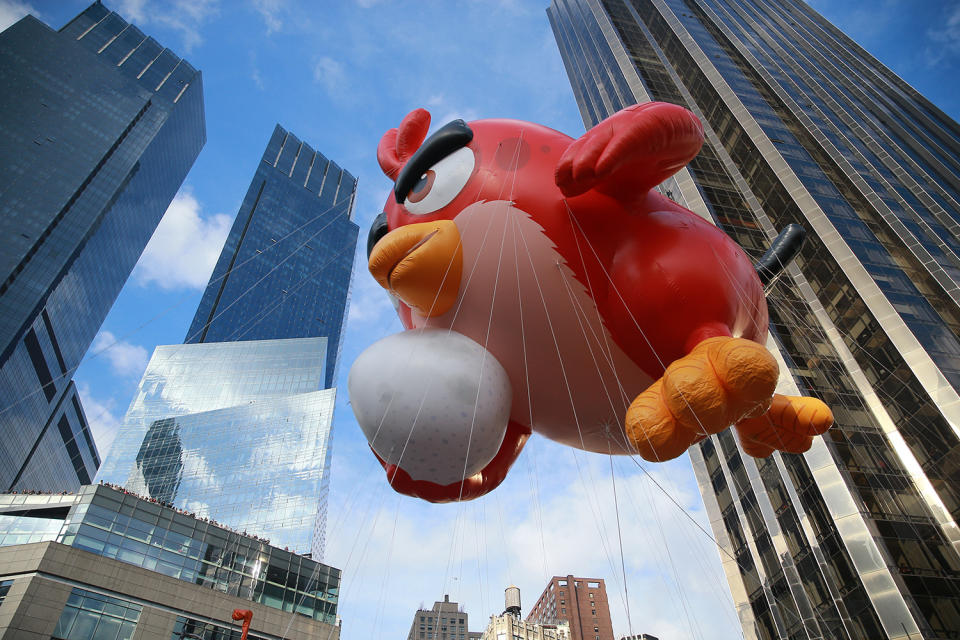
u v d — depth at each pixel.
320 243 184.75
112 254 130.25
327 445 90.25
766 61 65.25
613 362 8.46
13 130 115.00
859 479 31.14
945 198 49.06
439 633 106.94
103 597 36.56
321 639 46.25
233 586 43.97
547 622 111.69
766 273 11.28
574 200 8.47
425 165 9.50
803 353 37.50
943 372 33.31
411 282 8.36
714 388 6.95
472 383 7.98
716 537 40.50
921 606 26.45
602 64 74.94
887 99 74.00
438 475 8.23
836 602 29.52
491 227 8.55
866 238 42.47
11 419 98.62
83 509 39.84
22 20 130.88
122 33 162.38
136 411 98.81
